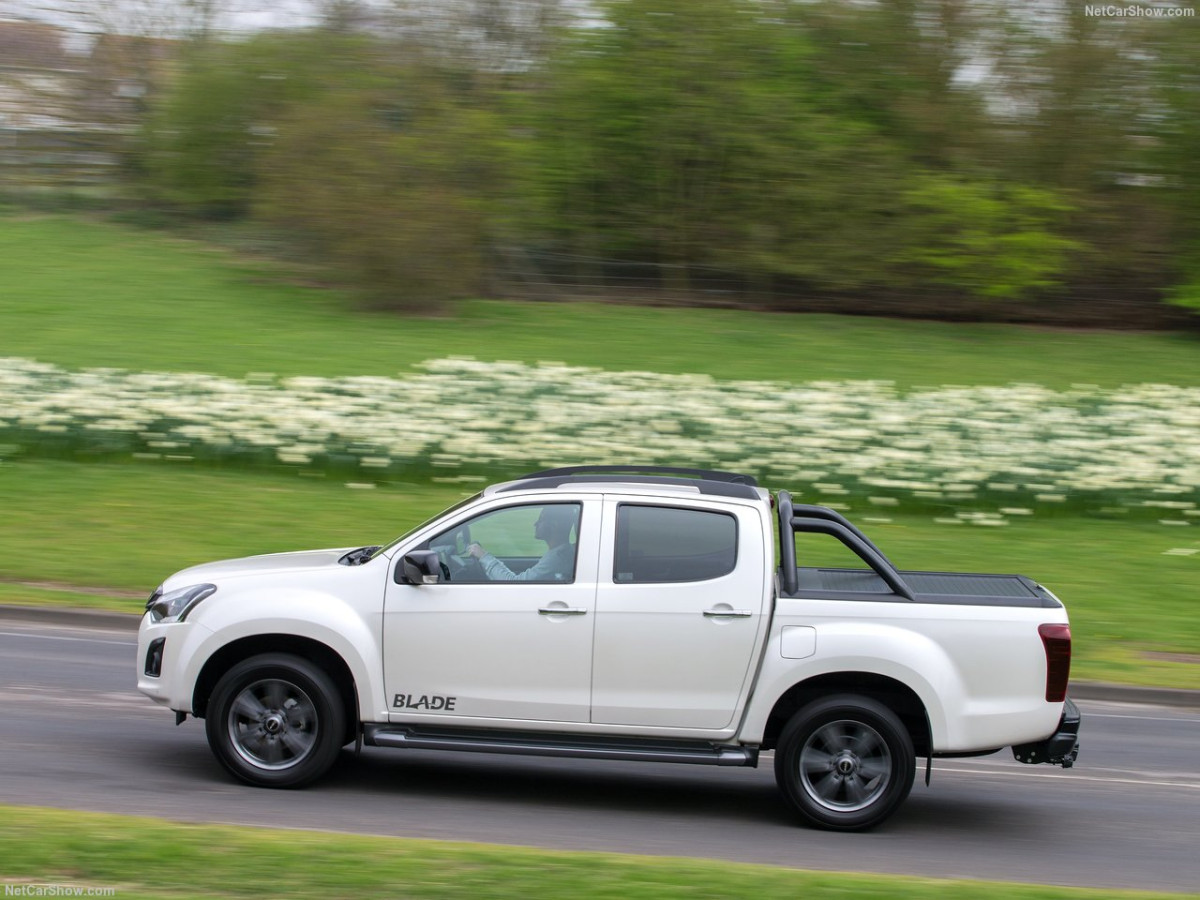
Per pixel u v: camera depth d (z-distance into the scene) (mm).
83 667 12234
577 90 43438
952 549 18469
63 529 18016
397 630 8375
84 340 31578
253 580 8648
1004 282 40031
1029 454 21188
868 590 8906
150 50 53219
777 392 23938
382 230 36531
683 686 8250
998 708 8203
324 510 19469
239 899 5820
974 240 39750
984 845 8438
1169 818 9328
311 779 8477
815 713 8273
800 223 42312
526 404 22547
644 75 42906
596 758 8273
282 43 49219
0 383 23281
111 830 6703
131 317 34750
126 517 18750
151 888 5902
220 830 6871
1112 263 42906
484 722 8328
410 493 20672
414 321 36188
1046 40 42719
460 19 44844
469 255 38281
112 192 52594
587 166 43750
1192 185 41312
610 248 44500
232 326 34219
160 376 24266
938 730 8180
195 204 50250
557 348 33281
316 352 31297
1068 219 42438
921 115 42781
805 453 20906
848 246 41562
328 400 22562
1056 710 8258
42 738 9664
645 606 8258
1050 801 9633
